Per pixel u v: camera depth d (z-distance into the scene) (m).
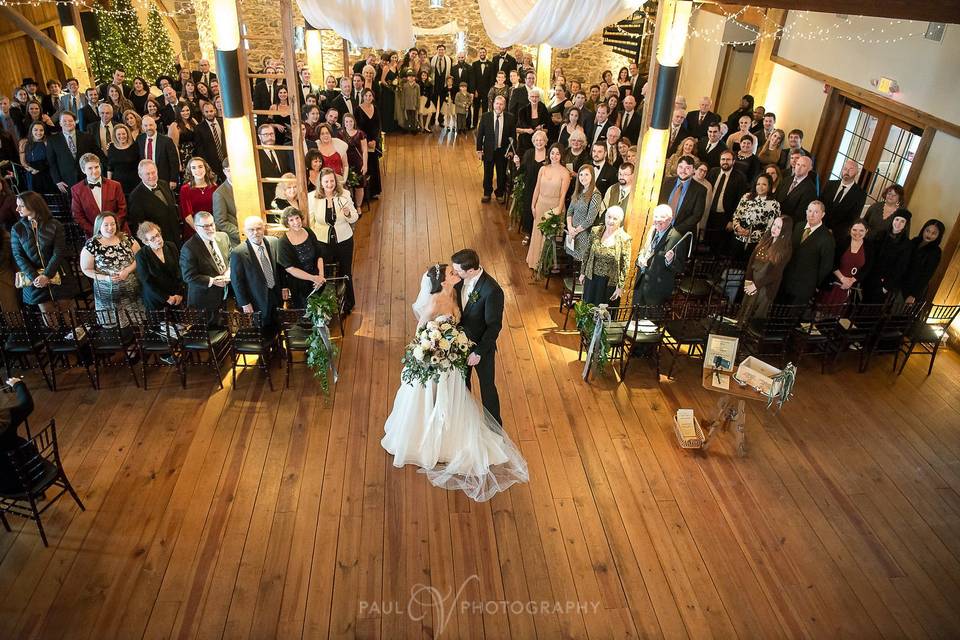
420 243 8.99
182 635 3.96
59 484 4.69
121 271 5.89
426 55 15.44
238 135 6.12
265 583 4.29
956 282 7.08
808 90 10.28
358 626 4.07
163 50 14.31
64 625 3.98
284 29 6.05
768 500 5.12
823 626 4.22
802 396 6.29
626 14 6.61
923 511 5.09
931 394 6.42
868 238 6.72
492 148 10.09
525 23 6.87
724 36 12.67
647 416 5.92
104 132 8.50
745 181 7.85
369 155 10.04
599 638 4.08
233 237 6.59
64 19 10.64
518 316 7.38
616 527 4.82
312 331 5.84
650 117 6.02
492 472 5.23
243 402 5.85
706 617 4.23
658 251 6.23
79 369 6.15
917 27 7.81
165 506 4.80
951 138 7.28
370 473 5.17
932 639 4.18
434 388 4.93
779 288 6.67
